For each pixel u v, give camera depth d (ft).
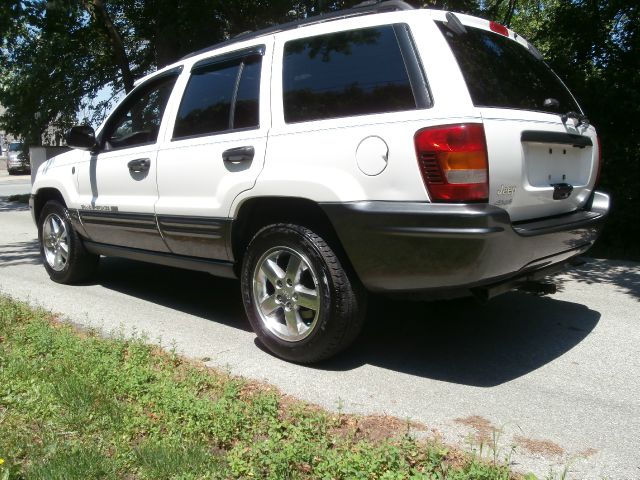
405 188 10.23
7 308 15.11
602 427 9.55
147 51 47.62
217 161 13.25
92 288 19.07
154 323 15.20
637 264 22.56
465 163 9.76
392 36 10.97
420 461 8.14
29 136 51.42
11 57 46.50
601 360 12.56
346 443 8.63
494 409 10.19
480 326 14.92
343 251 11.50
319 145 11.32
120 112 16.96
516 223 11.00
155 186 14.99
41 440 8.70
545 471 8.22
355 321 11.52
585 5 27.73
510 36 13.19
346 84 11.36
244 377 11.49
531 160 11.23
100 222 17.13
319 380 11.44
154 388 10.16
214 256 13.91
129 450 8.41
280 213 12.64
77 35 45.93
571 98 14.39
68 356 11.55
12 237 31.99
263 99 12.66
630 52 26.84
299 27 12.61
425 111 10.16
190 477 7.66
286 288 12.19
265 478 7.79
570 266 13.89
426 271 10.38
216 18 39.29
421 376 11.69
